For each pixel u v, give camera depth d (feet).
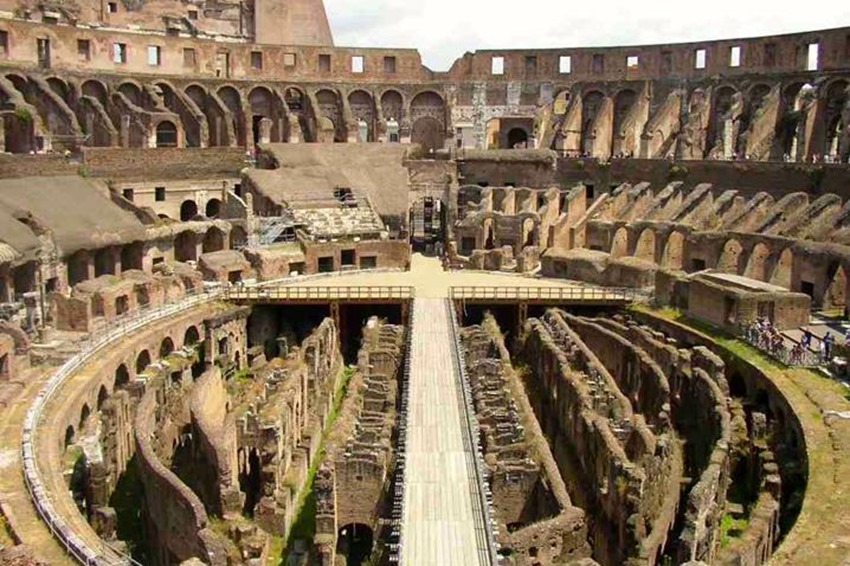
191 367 206.39
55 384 158.20
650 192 291.99
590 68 361.30
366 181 314.96
